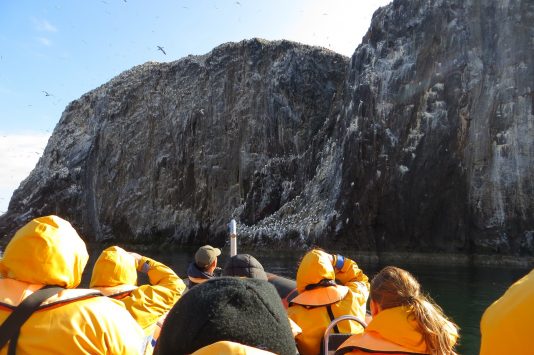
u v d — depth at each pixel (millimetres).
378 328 3006
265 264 31578
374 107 38594
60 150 75938
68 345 2236
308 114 52844
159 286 3965
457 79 35906
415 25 39375
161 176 60938
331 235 37594
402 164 35969
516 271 26625
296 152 51438
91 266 28547
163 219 59125
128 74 75250
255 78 57625
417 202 35000
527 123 33750
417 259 33750
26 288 2363
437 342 2896
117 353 2359
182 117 61688
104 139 68250
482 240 33250
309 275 4480
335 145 44312
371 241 35875
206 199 56656
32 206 68375
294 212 44719
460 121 35281
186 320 1658
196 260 5223
